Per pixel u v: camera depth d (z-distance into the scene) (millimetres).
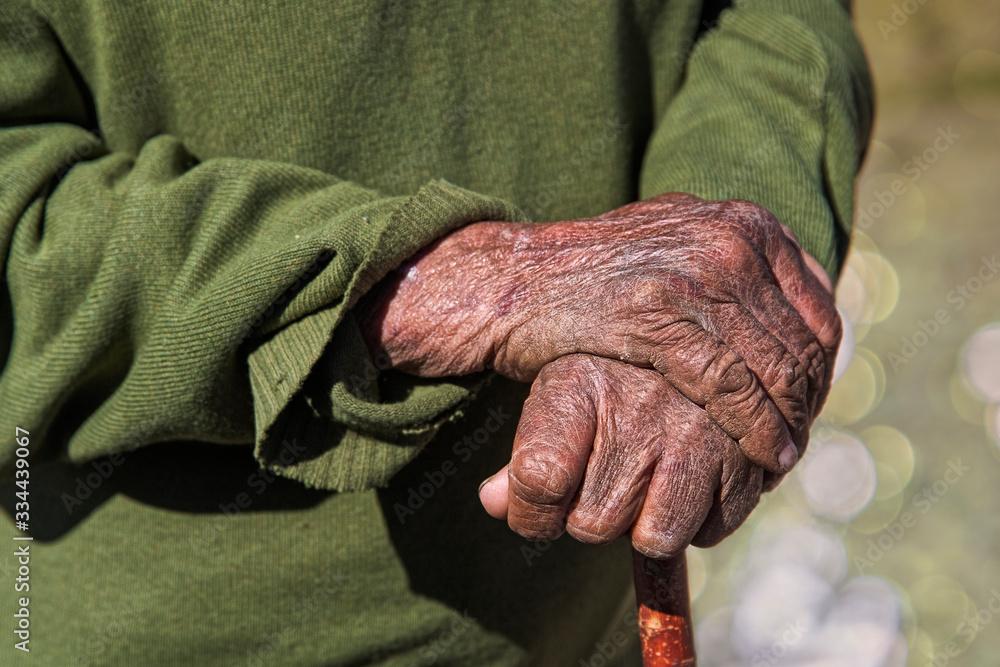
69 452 1084
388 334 954
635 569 949
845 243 1251
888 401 3963
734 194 1123
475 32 1138
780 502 3686
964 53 5785
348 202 996
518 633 1290
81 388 1025
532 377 950
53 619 1231
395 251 914
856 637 3182
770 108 1237
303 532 1158
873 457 3748
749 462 897
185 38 1061
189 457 1142
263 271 900
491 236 965
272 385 912
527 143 1201
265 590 1169
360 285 908
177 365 944
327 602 1189
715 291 874
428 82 1132
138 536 1167
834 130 1235
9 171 985
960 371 3984
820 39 1263
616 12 1194
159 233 952
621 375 879
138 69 1074
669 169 1193
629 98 1275
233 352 938
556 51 1178
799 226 1127
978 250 4543
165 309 947
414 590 1211
